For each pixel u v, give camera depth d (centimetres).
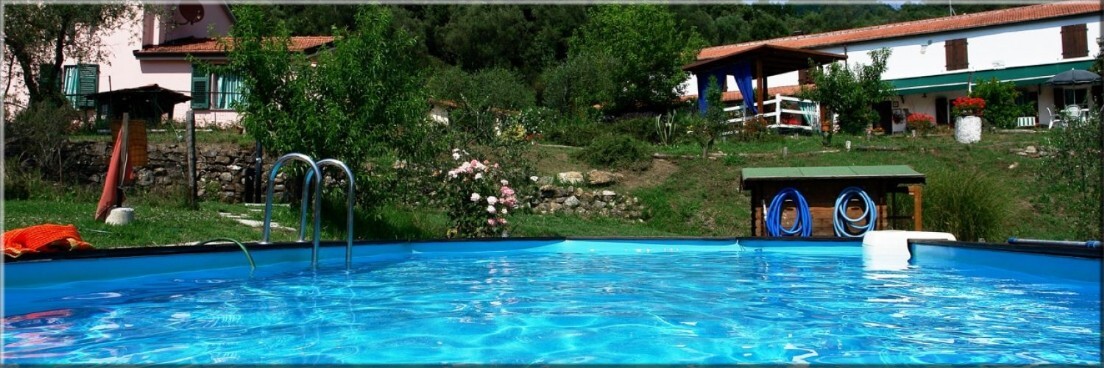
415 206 1150
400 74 945
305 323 323
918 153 1698
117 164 835
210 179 1533
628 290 454
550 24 5544
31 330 301
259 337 287
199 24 2500
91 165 1466
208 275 504
